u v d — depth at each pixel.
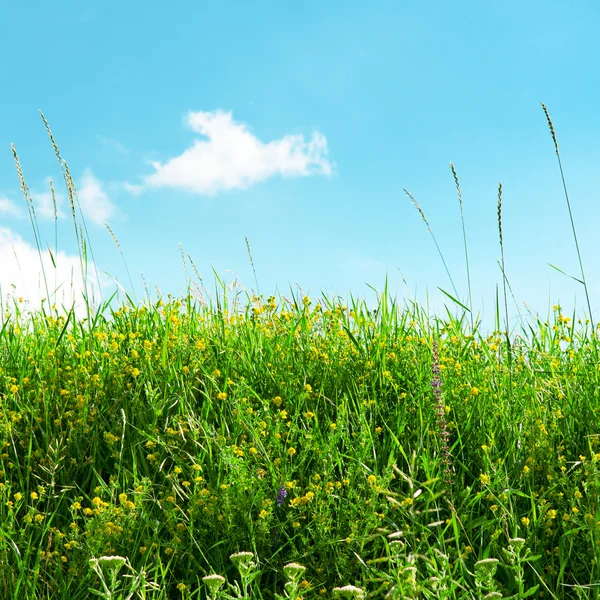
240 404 1.81
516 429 1.84
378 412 1.93
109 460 1.85
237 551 1.60
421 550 1.58
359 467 1.68
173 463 1.81
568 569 1.62
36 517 1.63
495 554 1.59
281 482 1.69
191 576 1.61
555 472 1.72
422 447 1.79
